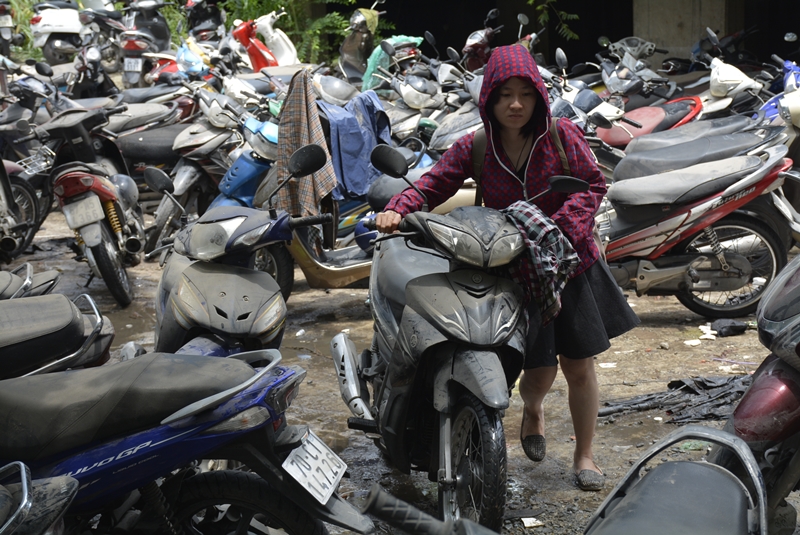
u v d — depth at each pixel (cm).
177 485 251
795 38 809
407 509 102
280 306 315
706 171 500
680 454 357
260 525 264
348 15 1508
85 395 231
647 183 499
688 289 525
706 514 166
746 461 192
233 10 1374
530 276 273
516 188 300
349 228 604
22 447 228
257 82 852
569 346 312
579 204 290
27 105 762
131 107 843
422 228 270
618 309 318
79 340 287
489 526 260
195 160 653
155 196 826
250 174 560
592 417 333
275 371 246
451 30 1797
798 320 242
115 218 589
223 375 238
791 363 246
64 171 563
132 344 335
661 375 450
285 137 520
